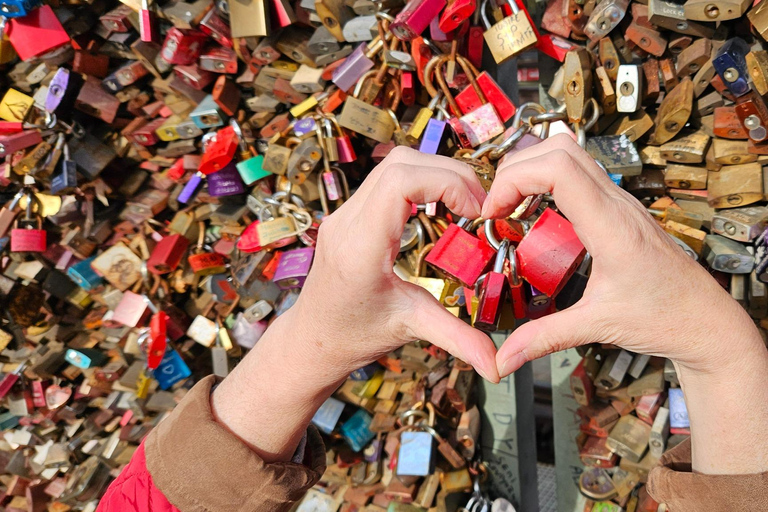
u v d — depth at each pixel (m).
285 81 1.47
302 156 1.34
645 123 1.23
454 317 0.79
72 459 1.94
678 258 0.72
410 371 1.57
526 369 1.65
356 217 0.76
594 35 1.20
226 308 1.70
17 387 1.94
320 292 0.81
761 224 1.15
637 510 1.46
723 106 1.17
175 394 1.78
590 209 0.69
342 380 0.90
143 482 0.90
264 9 1.35
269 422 0.91
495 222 1.15
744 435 0.76
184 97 1.55
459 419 1.58
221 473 0.86
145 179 1.74
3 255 1.84
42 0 1.52
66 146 1.63
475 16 1.25
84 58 1.59
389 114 1.37
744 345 0.75
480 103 1.27
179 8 1.43
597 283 0.74
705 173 1.22
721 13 1.06
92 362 1.81
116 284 1.69
